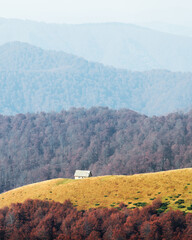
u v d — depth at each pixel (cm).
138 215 12344
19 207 14250
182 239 10631
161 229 11212
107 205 14438
